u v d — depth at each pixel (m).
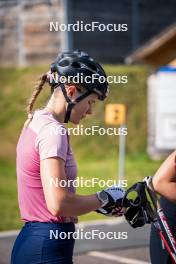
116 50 78.44
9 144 61.06
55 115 10.75
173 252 11.21
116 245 28.28
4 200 41.09
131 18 79.94
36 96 11.14
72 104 10.72
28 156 10.55
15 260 10.86
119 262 25.52
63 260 10.66
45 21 74.31
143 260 25.80
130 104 65.50
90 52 76.25
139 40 80.44
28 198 10.66
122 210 11.03
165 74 52.28
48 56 74.56
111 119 39.03
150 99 64.38
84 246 28.08
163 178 10.96
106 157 61.78
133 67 67.75
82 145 62.72
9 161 57.94
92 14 76.19
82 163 59.59
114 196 10.80
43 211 10.60
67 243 10.70
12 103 66.50
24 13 75.06
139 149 63.88
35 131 10.52
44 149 10.26
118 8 78.50
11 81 69.69
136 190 11.07
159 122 51.94
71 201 10.17
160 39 60.47
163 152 63.38
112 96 64.81
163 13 82.38
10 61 75.12
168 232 11.20
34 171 10.54
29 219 10.70
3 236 31.36
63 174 10.19
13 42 75.38
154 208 11.14
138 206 11.04
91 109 11.04
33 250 10.60
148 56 62.25
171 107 51.72
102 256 26.52
